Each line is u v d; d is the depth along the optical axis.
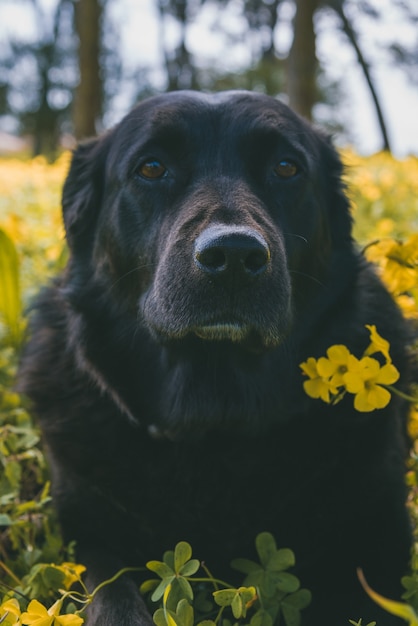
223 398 2.71
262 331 2.44
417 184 9.23
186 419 2.71
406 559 2.66
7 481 2.93
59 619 1.89
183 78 43.78
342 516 2.67
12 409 3.73
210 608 2.33
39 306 3.39
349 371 2.29
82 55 15.80
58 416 2.90
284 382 2.79
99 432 2.81
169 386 2.78
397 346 2.99
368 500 2.67
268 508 2.69
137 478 2.74
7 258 4.05
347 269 3.06
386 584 2.55
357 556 2.68
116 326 2.94
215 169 2.73
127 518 2.74
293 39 13.82
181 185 2.76
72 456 2.80
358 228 6.37
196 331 2.46
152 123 2.85
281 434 2.74
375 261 3.54
